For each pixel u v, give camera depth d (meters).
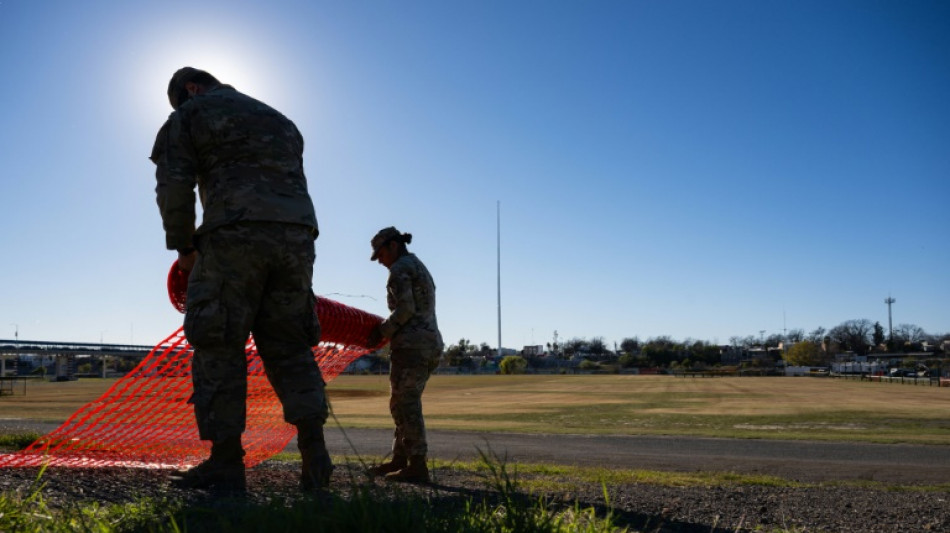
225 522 2.59
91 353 58.19
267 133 4.06
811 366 139.38
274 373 4.17
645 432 13.83
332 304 5.41
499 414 21.86
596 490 4.71
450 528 2.53
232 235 3.87
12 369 81.69
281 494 3.52
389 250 5.60
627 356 164.12
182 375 4.51
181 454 5.38
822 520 4.00
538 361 165.12
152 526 2.70
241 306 3.90
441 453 9.36
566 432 13.68
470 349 181.25
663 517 3.77
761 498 4.84
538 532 2.59
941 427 16.69
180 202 3.89
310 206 4.20
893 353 164.50
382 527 2.47
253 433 6.21
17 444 6.56
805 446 11.45
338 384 57.03
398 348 5.34
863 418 19.64
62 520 2.83
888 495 5.25
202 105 3.95
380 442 10.66
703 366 150.25
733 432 14.21
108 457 5.17
